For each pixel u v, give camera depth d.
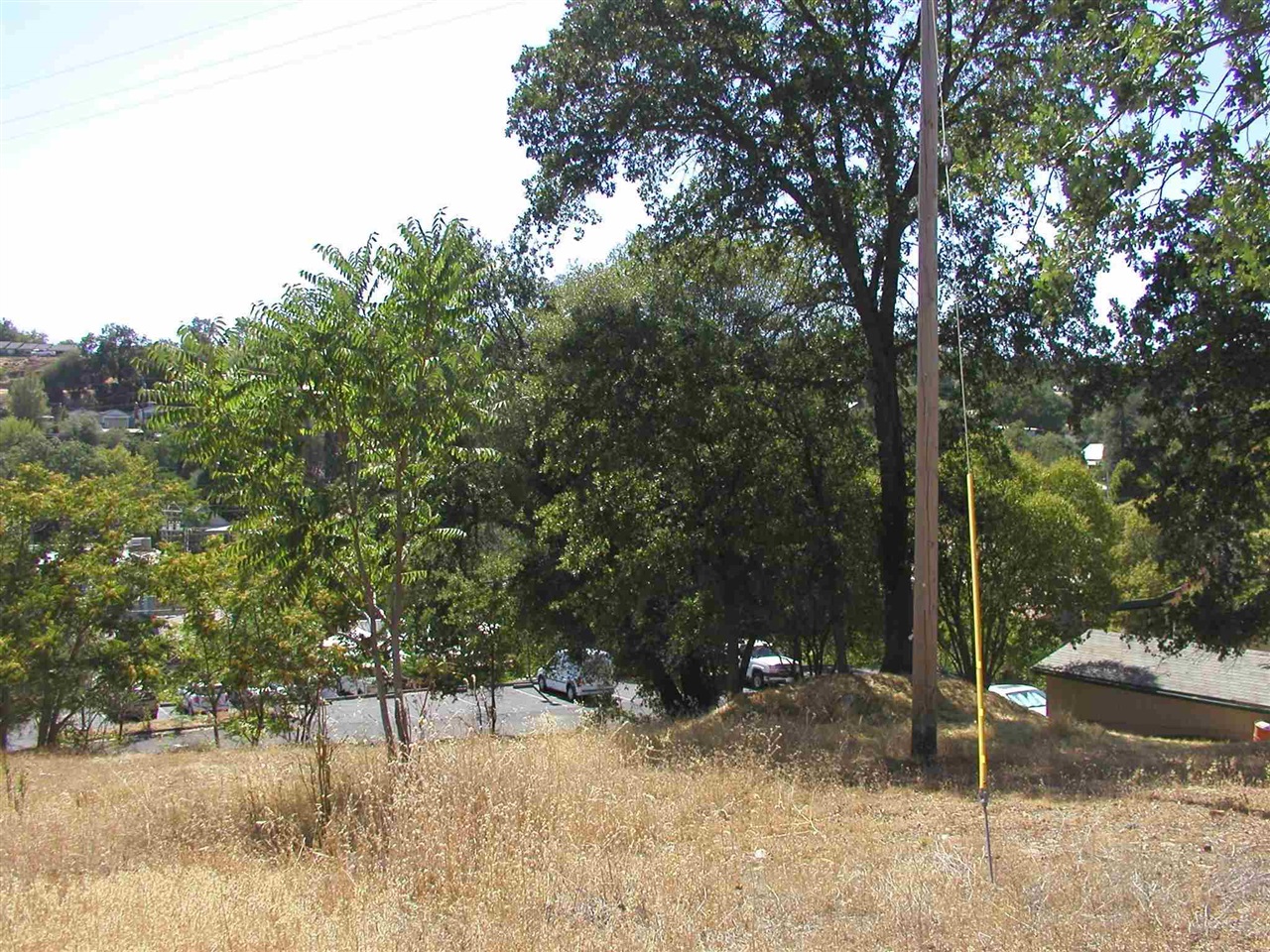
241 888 5.84
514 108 16.77
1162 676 27.83
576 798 7.32
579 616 20.97
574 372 17.33
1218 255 7.07
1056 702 30.14
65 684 22.66
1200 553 18.00
